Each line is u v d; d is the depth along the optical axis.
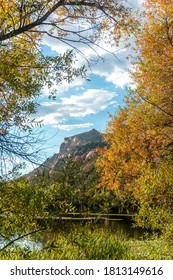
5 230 4.23
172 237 8.33
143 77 17.17
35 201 4.08
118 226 20.64
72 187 4.23
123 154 16.42
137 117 17.06
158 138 16.08
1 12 4.98
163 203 8.36
